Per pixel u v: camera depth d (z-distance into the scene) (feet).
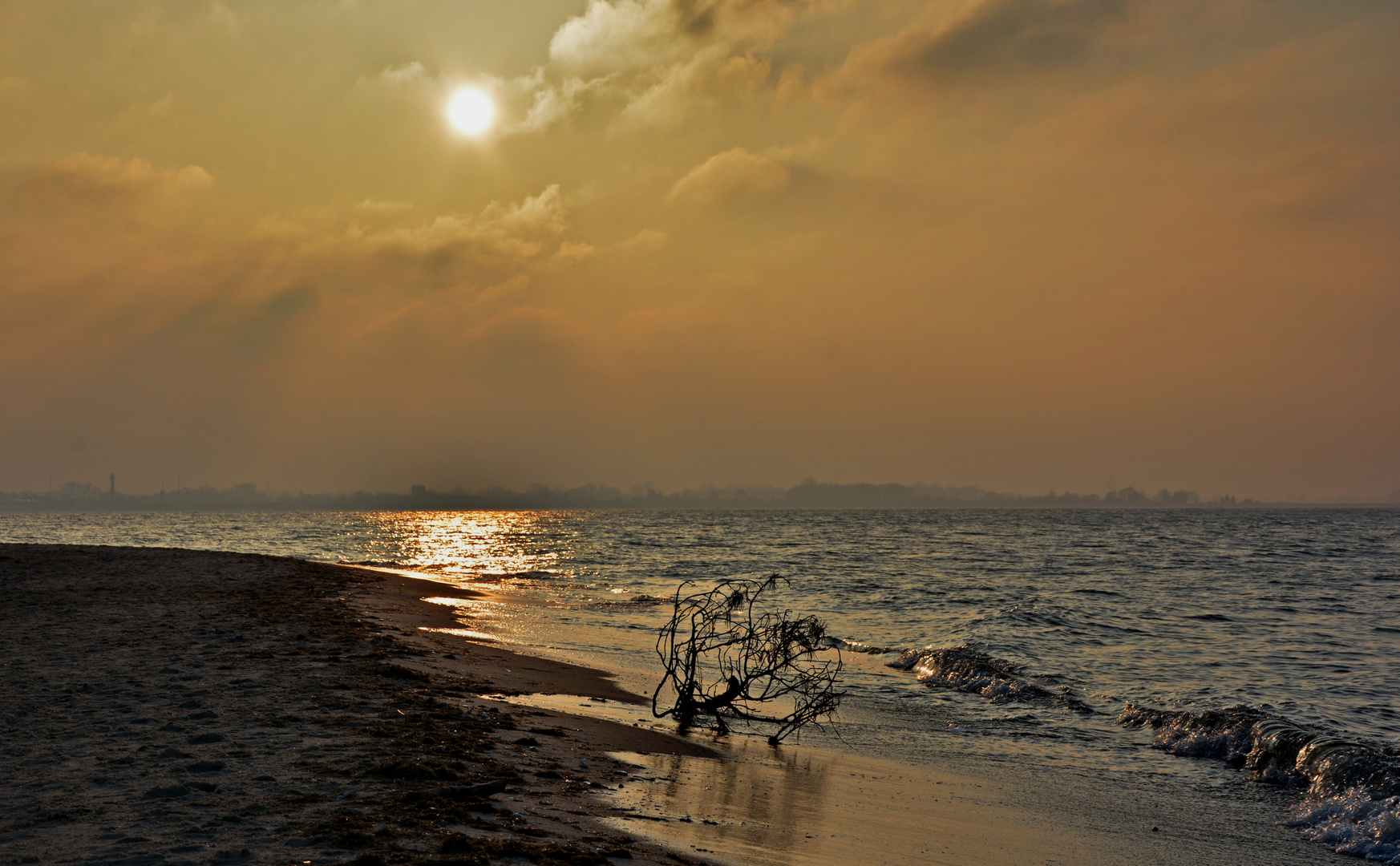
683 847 18.83
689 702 36.14
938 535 299.38
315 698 30.17
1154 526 398.01
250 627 49.34
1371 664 58.59
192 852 14.92
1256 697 47.62
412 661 42.29
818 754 32.89
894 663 55.98
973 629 71.67
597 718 33.96
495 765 23.56
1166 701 45.78
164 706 27.91
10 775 19.85
